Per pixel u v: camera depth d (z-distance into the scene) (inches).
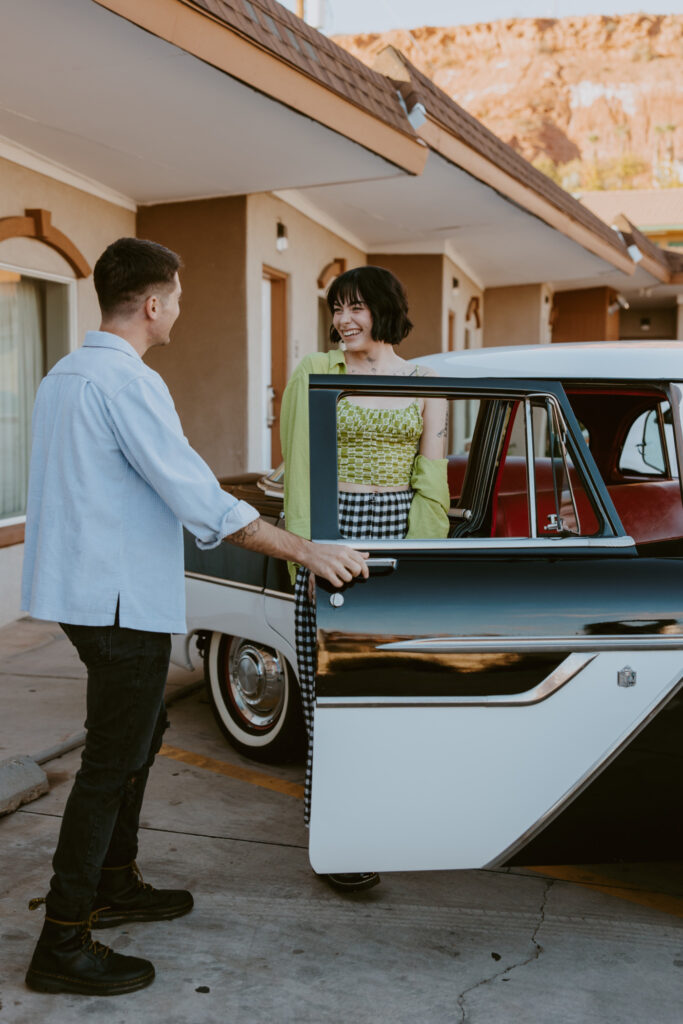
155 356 317.1
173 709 189.5
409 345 454.9
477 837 97.0
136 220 312.8
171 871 124.0
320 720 94.7
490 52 5088.6
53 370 97.7
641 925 112.2
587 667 97.3
